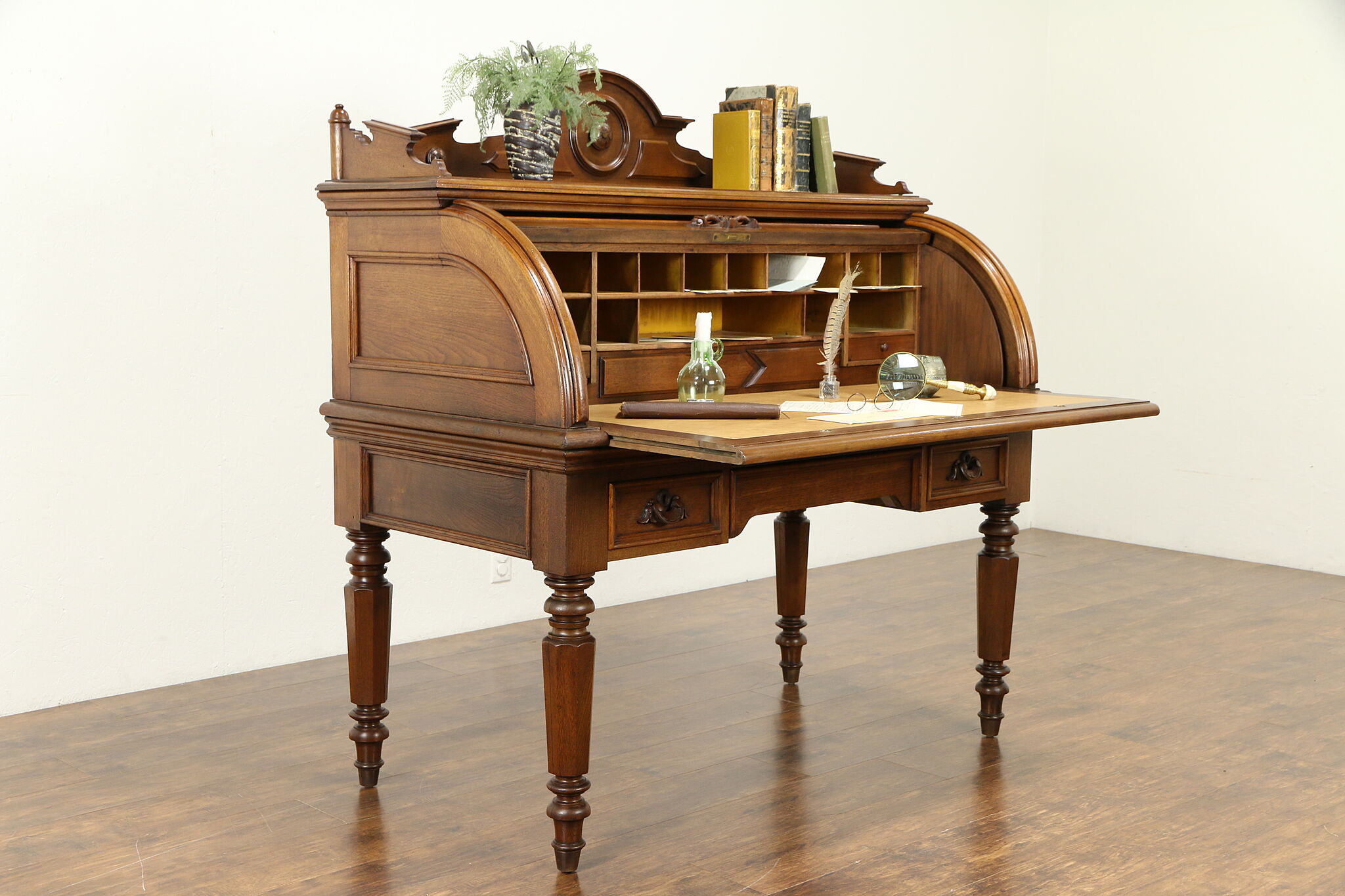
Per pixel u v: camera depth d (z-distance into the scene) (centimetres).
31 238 326
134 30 337
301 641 386
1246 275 525
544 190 273
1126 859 252
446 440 262
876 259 341
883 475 291
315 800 281
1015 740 321
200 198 353
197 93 350
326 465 386
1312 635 419
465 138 402
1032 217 584
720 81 465
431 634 413
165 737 319
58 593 339
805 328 334
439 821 270
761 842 261
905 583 491
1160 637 415
